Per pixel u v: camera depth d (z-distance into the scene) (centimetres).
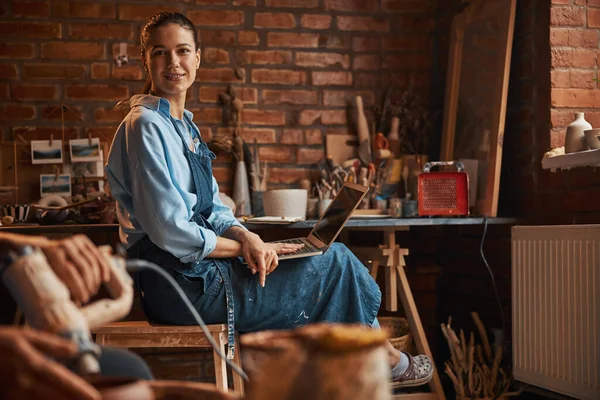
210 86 359
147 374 116
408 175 366
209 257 222
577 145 268
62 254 98
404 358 251
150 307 222
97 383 90
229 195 359
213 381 336
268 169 364
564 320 260
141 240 223
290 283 227
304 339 83
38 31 343
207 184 229
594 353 243
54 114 344
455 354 304
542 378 273
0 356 74
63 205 321
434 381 299
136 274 227
